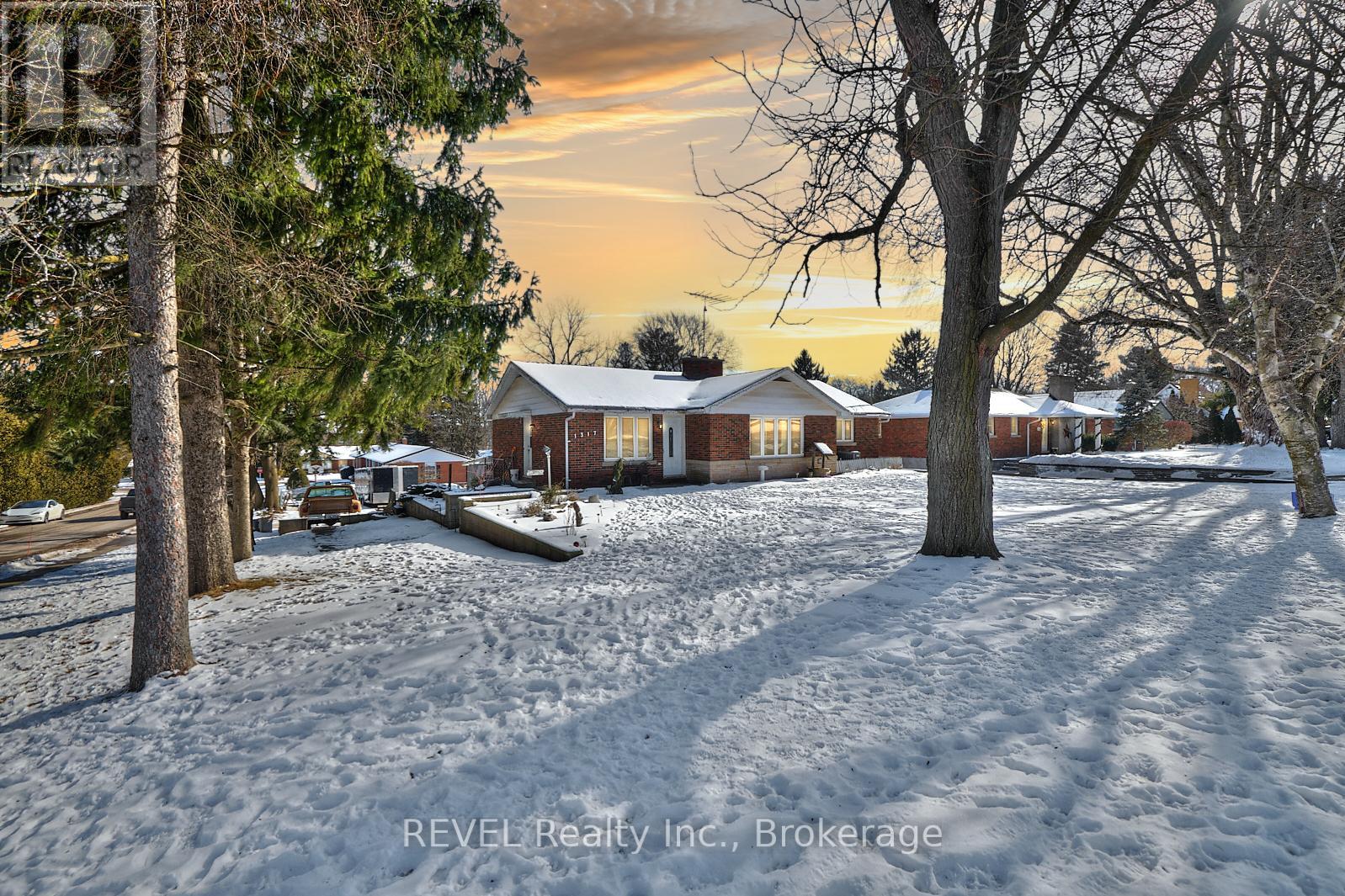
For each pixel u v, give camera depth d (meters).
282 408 14.07
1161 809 3.52
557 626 7.32
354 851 3.40
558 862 3.28
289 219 8.81
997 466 32.12
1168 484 22.20
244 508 14.27
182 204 7.00
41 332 8.06
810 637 6.48
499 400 26.30
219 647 7.53
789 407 26.52
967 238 9.17
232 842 3.59
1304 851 3.15
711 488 22.78
